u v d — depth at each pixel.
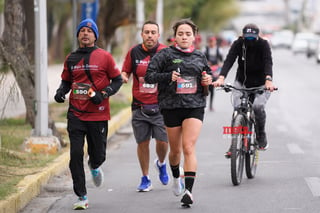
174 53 17.11
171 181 21.03
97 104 17.16
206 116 39.75
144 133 19.34
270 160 24.48
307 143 28.89
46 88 24.25
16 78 23.92
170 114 17.23
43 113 24.23
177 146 17.59
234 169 19.66
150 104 19.19
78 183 17.39
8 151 21.84
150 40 18.98
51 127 25.22
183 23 17.12
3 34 25.47
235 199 18.23
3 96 20.62
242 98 20.59
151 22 19.11
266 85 20.27
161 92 17.28
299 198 18.25
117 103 43.19
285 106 45.28
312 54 127.69
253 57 20.61
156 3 70.56
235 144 19.69
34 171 20.45
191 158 17.00
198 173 22.16
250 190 19.38
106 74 17.36
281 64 107.31
